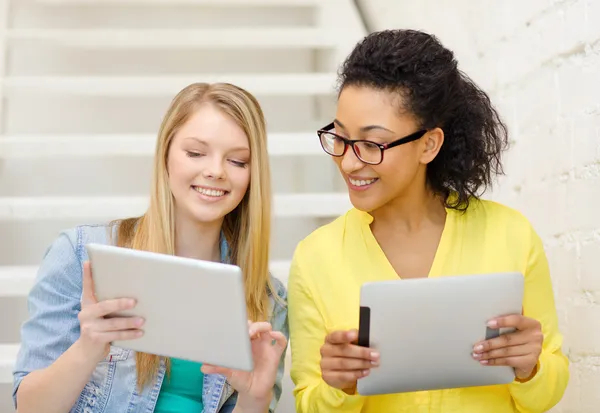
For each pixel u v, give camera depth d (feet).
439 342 4.54
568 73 6.38
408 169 4.96
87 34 10.06
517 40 7.27
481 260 5.21
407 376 4.64
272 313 5.86
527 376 4.92
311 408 5.13
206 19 11.60
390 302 4.40
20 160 10.89
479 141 5.39
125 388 5.39
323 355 4.73
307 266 5.36
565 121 6.43
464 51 8.49
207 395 5.48
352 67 4.98
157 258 4.34
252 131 5.50
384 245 5.36
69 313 5.40
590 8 6.06
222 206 5.45
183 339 4.51
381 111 4.83
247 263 5.74
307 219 11.41
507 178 7.55
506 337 4.60
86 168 11.03
